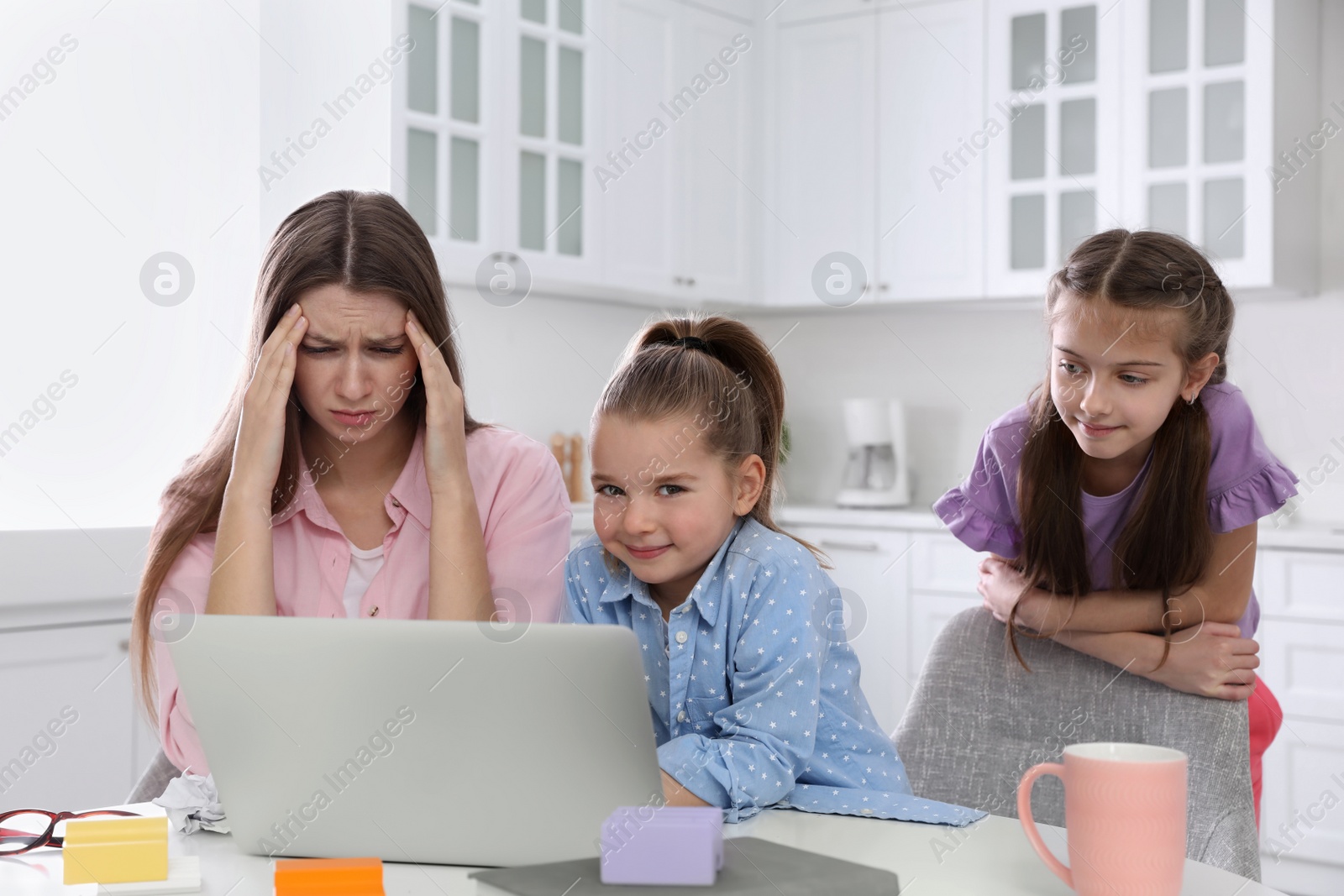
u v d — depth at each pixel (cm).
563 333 349
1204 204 303
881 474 352
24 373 257
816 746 104
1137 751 76
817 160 363
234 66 285
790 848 80
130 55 271
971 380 370
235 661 81
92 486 266
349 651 79
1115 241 125
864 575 329
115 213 270
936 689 122
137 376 273
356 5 275
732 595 104
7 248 254
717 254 357
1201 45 302
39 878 78
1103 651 117
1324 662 262
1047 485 131
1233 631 112
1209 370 126
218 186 284
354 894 73
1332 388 311
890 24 350
